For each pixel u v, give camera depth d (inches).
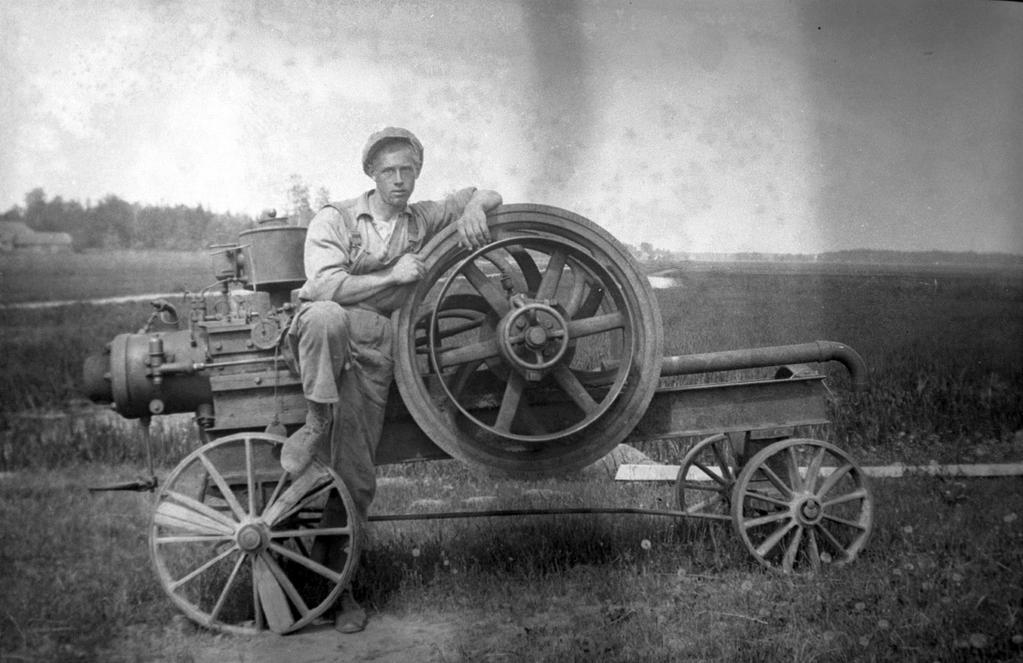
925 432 201.8
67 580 159.5
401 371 153.9
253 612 153.3
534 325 153.8
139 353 150.4
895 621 154.8
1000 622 156.5
